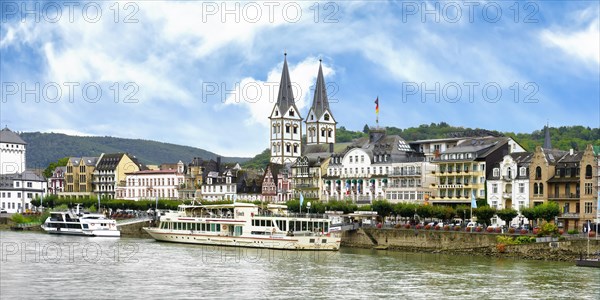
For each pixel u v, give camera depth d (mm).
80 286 102938
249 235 162375
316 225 160750
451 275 115000
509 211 162000
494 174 188500
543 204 160500
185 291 100125
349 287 103750
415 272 118375
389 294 98688
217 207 170625
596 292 100750
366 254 149125
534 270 120875
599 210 152750
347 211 193000
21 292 98188
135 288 102000
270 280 109625
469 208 168750
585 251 132875
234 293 98938
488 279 111000
